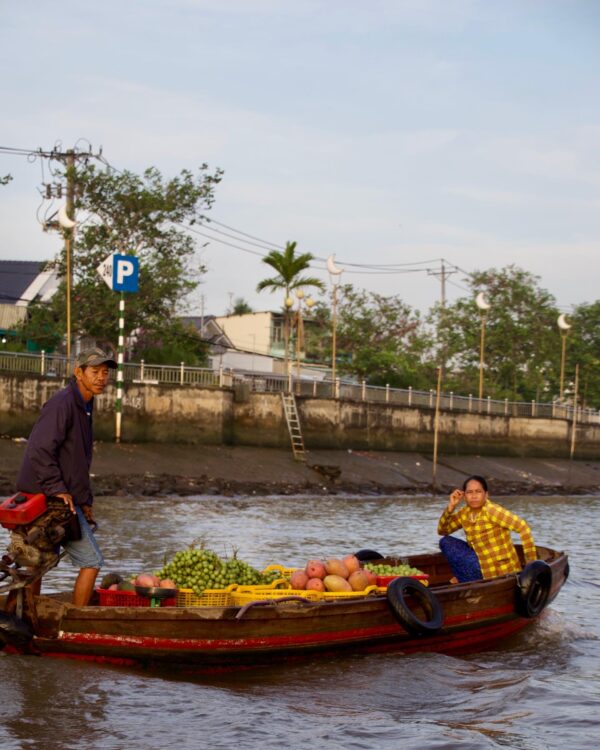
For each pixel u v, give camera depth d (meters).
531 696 8.32
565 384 69.50
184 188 39.03
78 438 8.27
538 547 12.70
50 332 38.97
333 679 8.56
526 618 10.69
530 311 65.94
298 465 37.53
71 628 8.27
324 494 32.72
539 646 10.42
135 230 39.25
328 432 41.78
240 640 8.43
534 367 64.94
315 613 8.74
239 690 8.12
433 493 36.38
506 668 9.44
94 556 8.47
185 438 36.00
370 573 9.74
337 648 8.99
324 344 62.66
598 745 7.07
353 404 42.88
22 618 8.32
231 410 38.16
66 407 8.16
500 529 10.74
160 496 27.36
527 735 7.27
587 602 13.20
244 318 62.00
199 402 36.31
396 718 7.60
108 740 6.71
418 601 9.45
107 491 26.42
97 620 8.24
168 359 40.84
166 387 35.47
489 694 8.38
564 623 11.56
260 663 8.68
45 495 8.05
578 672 9.42
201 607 8.28
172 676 8.40
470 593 9.88
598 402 68.44
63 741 6.63
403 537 20.78
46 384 32.62
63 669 8.09
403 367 57.09
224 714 7.40
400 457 44.31
